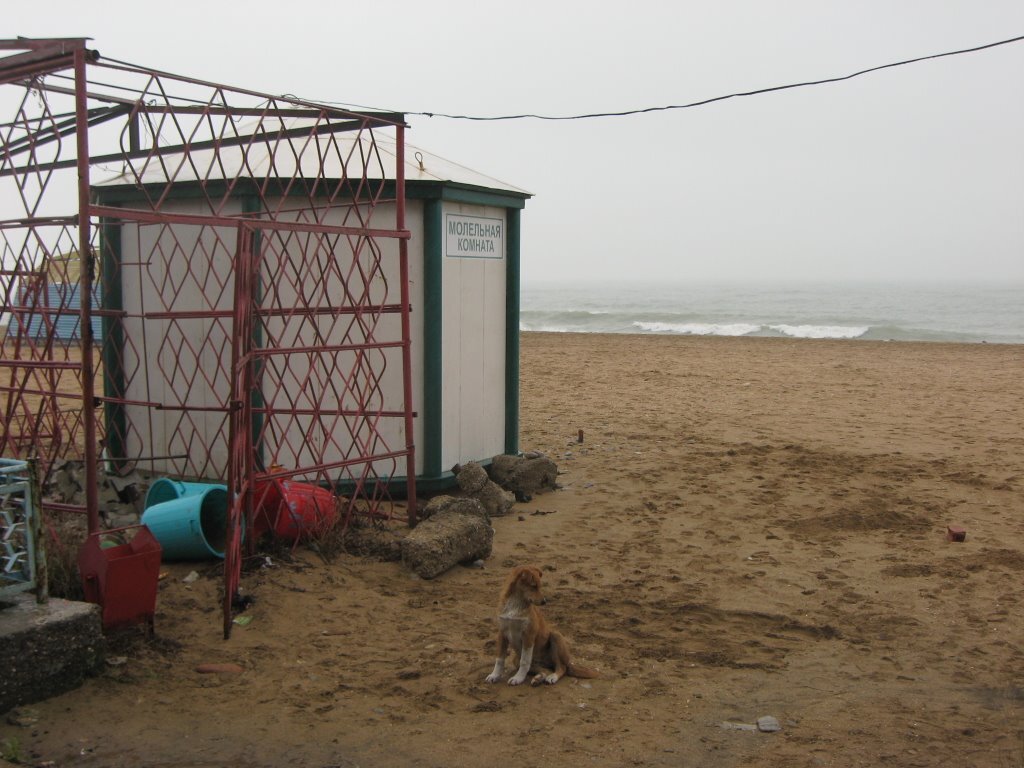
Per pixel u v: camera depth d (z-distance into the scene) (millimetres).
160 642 5934
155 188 9117
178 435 9477
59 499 8414
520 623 5488
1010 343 40969
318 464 8281
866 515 9836
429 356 9656
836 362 28500
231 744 4781
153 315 8312
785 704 5438
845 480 11648
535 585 5492
